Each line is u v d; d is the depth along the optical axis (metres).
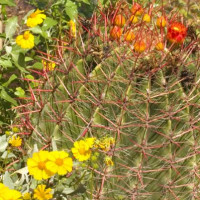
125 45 1.37
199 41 1.42
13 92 1.82
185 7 2.02
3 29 2.27
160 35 1.43
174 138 1.35
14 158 1.56
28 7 2.65
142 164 1.38
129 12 1.52
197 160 1.39
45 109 1.47
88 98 1.39
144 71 1.34
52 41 1.95
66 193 1.33
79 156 1.25
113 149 1.37
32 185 1.34
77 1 2.08
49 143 1.48
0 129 1.74
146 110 1.35
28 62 2.16
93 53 1.38
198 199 1.40
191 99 1.35
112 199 1.41
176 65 1.35
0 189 1.16
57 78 1.46
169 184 1.38
